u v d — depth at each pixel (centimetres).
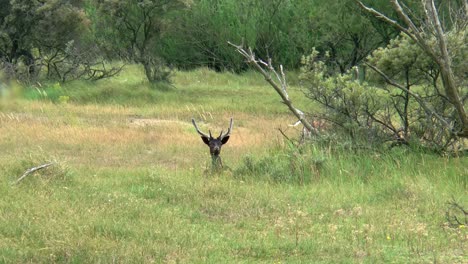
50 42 9438
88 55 9825
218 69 12212
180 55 12194
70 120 6631
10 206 3027
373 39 10350
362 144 4369
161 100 8700
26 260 2341
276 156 4281
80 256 2338
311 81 4800
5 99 5950
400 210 3147
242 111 8006
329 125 4800
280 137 6000
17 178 3650
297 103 8356
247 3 11806
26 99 7606
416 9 9019
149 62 9700
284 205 3238
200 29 11994
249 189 3569
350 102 4581
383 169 4028
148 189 3531
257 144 5553
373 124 4772
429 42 4128
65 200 3192
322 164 4066
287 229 2812
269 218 3027
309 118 5266
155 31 10294
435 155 4272
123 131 6091
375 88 4750
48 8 9125
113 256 2330
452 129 4322
